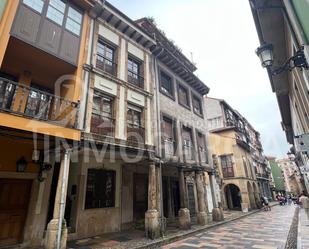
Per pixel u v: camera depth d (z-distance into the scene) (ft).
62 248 21.17
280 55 20.90
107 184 35.96
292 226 39.63
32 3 25.55
